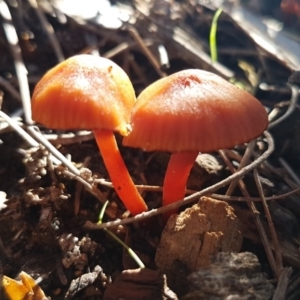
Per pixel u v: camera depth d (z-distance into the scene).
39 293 0.05
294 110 0.07
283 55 0.10
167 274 0.05
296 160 0.07
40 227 0.06
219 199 0.06
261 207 0.06
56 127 0.05
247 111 0.05
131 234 0.06
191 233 0.05
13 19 0.09
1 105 0.08
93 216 0.06
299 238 0.06
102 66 0.05
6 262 0.05
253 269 0.05
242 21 0.11
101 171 0.07
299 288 0.05
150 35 0.10
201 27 0.11
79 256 0.05
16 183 0.07
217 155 0.07
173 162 0.05
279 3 0.13
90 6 0.10
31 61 0.09
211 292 0.05
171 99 0.05
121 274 0.05
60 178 0.06
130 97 0.05
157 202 0.06
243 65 0.10
